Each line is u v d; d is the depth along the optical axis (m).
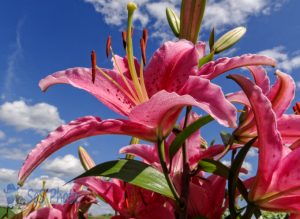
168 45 0.21
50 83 0.20
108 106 0.21
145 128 0.18
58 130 0.17
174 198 0.18
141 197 0.21
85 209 0.23
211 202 0.20
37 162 0.16
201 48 0.23
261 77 0.21
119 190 0.22
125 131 0.18
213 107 0.16
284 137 0.20
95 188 0.22
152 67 0.21
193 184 0.20
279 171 0.17
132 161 0.19
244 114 0.21
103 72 0.21
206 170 0.19
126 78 0.21
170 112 0.17
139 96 0.21
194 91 0.17
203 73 0.20
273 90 0.20
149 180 0.18
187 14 0.22
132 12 0.20
